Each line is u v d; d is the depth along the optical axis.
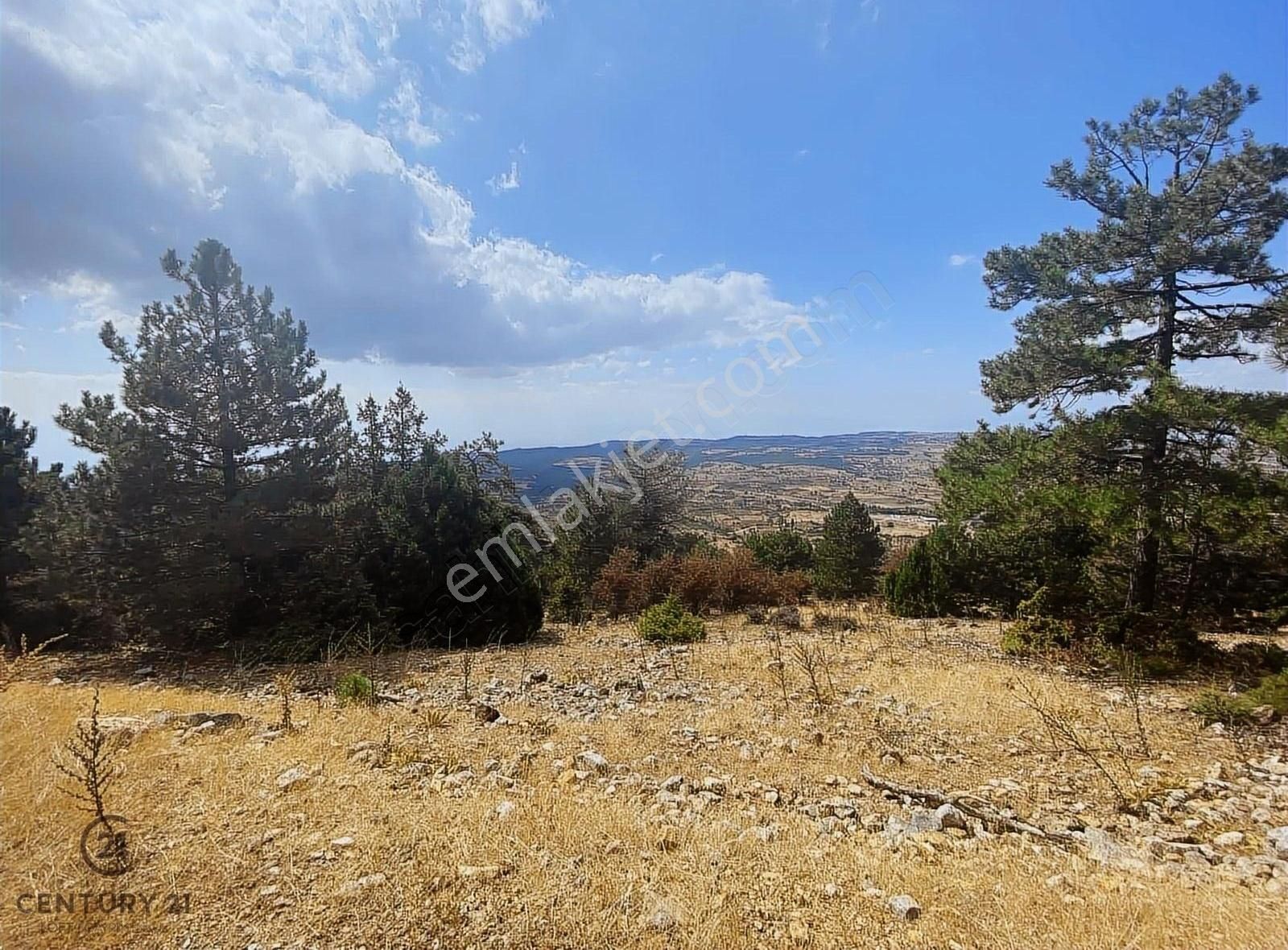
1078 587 10.81
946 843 4.28
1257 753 6.20
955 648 11.60
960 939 3.10
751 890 3.53
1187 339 10.47
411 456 16.47
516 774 5.39
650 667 10.70
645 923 3.14
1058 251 10.96
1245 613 12.03
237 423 11.49
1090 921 3.22
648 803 4.91
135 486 10.52
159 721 6.05
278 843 3.79
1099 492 9.63
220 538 11.02
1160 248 9.55
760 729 7.01
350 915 3.11
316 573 12.08
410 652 12.31
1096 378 10.13
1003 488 11.03
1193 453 9.70
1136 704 6.94
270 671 10.16
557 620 18.86
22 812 3.89
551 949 2.93
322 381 12.51
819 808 4.93
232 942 2.90
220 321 11.50
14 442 14.30
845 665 10.36
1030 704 7.15
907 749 6.34
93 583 11.11
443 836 3.94
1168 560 12.16
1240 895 3.53
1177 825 4.70
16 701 6.24
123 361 10.91
